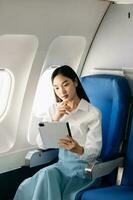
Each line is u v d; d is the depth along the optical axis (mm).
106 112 2561
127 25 2670
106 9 2740
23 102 2623
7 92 2564
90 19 2678
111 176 2510
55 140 2174
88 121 2316
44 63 2611
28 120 2723
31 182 2375
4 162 2633
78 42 2771
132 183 2379
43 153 2654
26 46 2400
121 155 2463
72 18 2520
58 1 2295
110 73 2756
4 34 2184
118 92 2463
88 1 2498
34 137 2818
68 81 2250
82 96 2375
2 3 2020
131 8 2629
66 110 2322
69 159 2354
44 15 2309
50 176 2285
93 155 2232
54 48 2611
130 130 2445
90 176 2172
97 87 2609
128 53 2691
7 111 2617
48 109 2514
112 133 2471
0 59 2326
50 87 2553
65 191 2291
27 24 2256
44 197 2256
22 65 2492
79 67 2939
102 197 2107
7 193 2717
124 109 2461
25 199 2379
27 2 2139
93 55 2895
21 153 2754
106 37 2797
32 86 2619
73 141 2166
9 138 2656
